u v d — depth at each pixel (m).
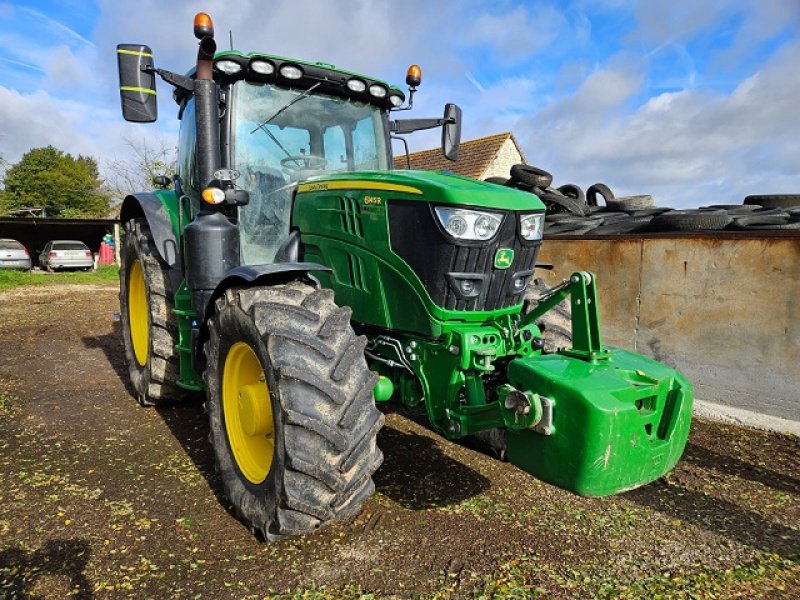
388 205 3.00
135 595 2.32
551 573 2.56
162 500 3.10
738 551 2.81
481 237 2.82
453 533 2.85
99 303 12.25
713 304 4.92
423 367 3.02
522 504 3.18
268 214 3.67
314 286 3.04
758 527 3.05
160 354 4.32
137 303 5.05
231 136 3.55
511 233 2.95
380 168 4.11
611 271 5.62
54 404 4.73
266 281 2.99
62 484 3.25
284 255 3.53
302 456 2.40
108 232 29.31
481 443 3.48
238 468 2.93
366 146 4.05
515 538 2.83
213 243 3.33
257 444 2.91
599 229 6.08
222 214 3.47
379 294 3.10
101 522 2.85
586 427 2.28
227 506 3.06
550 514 3.09
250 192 3.62
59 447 3.80
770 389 4.61
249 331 2.71
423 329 2.95
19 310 10.80
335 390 2.48
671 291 5.19
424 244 2.85
